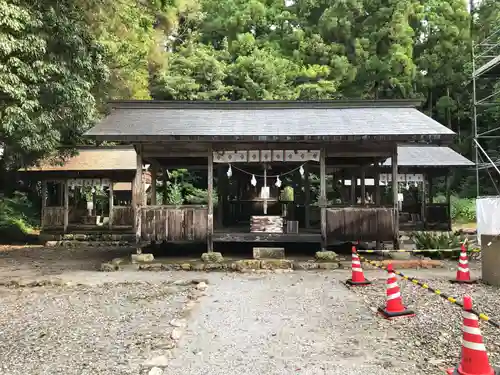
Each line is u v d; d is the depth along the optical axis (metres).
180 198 25.81
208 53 29.56
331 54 31.95
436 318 6.35
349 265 11.29
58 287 9.15
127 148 20.88
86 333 5.82
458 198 29.11
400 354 4.94
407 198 22.89
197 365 4.65
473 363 4.02
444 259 12.81
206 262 11.62
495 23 29.39
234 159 12.34
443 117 33.69
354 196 18.22
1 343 5.44
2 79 11.00
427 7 32.38
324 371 4.46
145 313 6.87
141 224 12.16
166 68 26.92
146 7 21.41
